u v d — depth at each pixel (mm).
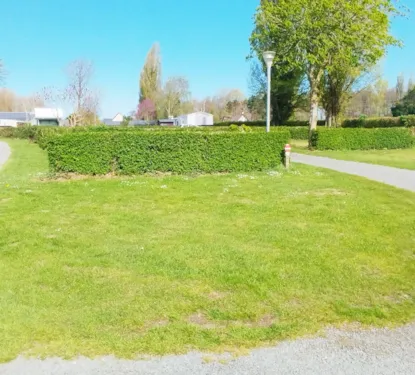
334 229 5992
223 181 10453
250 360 2801
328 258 4750
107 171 11312
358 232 5859
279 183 10219
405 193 9078
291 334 3131
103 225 6145
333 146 21406
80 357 2799
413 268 4520
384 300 3742
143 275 4223
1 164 15820
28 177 11328
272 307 3568
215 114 78062
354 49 23391
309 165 14352
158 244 5211
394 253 4992
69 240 5379
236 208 7324
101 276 4188
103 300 3643
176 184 9938
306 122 40625
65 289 3863
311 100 24859
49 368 2682
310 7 22578
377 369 2717
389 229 6039
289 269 4395
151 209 7250
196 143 11828
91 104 40562
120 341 2980
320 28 22797
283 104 41719
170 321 3303
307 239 5465
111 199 8125
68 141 10969
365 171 12945
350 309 3535
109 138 11211
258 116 56469
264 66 39344
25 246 5121
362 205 7691
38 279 4082
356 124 36281
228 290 3898
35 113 51062
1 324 3178
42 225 6137
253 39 25625
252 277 4172
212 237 5520
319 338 3094
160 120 64875
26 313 3363
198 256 4770
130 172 11469
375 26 22594
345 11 22438
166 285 3986
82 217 6637
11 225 6090
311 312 3482
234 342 3012
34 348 2887
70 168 11047
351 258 4777
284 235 5633
